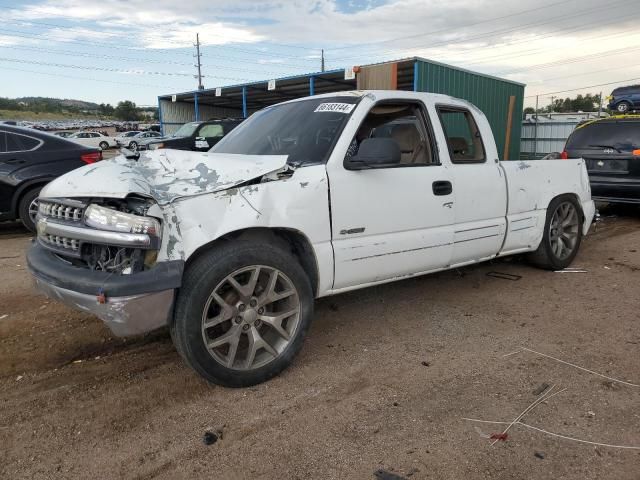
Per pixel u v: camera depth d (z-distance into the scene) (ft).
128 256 9.52
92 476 8.07
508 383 10.73
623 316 14.38
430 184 13.42
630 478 7.84
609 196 29.01
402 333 13.38
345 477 7.96
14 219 25.96
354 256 12.01
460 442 8.76
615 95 78.38
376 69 53.06
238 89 83.20
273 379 10.98
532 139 71.36
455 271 18.88
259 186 10.52
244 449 8.68
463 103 15.25
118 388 10.71
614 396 10.15
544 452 8.48
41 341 12.97
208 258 9.83
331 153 11.78
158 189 9.73
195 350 9.77
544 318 14.33
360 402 10.07
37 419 9.61
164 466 8.29
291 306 11.03
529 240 17.01
